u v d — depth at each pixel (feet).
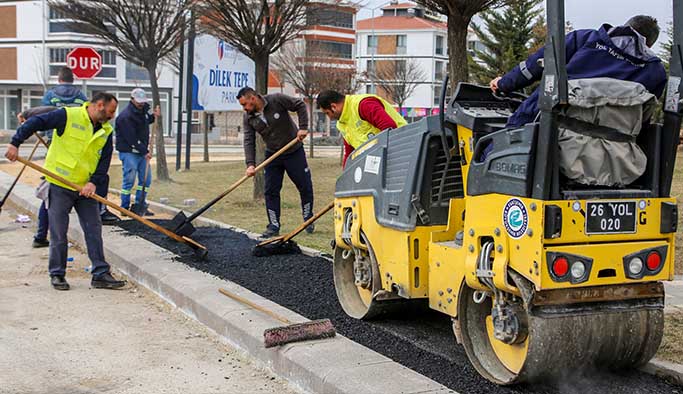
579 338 13.66
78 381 15.99
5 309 21.36
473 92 16.20
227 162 77.71
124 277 25.95
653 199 13.79
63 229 23.75
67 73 37.11
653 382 15.02
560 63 12.60
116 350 18.08
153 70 55.67
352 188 19.54
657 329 14.38
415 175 16.76
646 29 14.75
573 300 13.43
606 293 13.67
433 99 207.00
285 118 29.84
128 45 55.47
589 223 13.19
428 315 20.21
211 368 16.92
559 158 13.12
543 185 12.89
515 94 16.57
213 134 159.12
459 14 25.85
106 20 54.34
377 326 19.13
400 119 23.03
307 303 20.95
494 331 14.48
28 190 46.62
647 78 14.14
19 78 159.74
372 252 18.61
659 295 14.28
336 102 22.68
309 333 16.71
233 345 18.20
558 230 12.91
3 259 28.22
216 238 30.71
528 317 13.51
